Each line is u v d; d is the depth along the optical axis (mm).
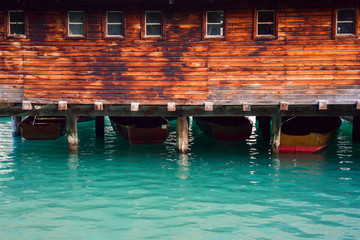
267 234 8969
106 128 25641
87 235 8891
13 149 18203
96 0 14469
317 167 14797
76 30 15062
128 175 13734
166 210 10438
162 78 14875
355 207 10633
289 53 14586
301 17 14500
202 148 18484
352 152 17422
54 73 14898
